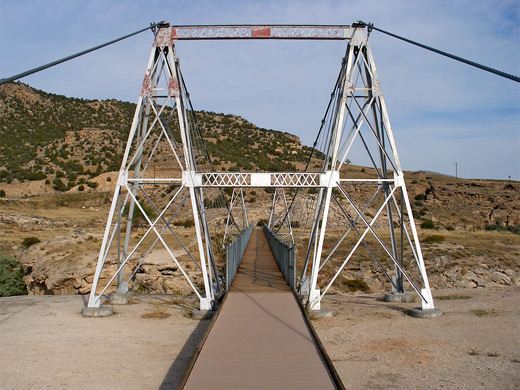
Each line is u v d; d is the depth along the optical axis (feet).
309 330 35.27
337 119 52.19
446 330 43.42
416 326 45.16
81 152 439.22
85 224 218.59
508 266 98.17
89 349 37.60
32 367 33.12
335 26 52.80
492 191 292.81
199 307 54.44
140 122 54.24
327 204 50.49
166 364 33.81
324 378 25.90
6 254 124.57
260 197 255.91
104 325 45.93
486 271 94.63
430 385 29.48
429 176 391.24
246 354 29.84
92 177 361.92
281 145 472.85
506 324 45.11
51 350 37.27
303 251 112.88
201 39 52.70
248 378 25.89
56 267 101.55
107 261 100.73
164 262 98.07
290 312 41.42
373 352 36.70
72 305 56.49
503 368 32.37
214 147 398.42
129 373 31.94
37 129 501.56
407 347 37.99
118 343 39.42
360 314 51.11
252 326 36.52
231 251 59.06
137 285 92.43
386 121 51.42
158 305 56.65
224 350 30.63
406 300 59.16
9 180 356.18
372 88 51.72
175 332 43.29
